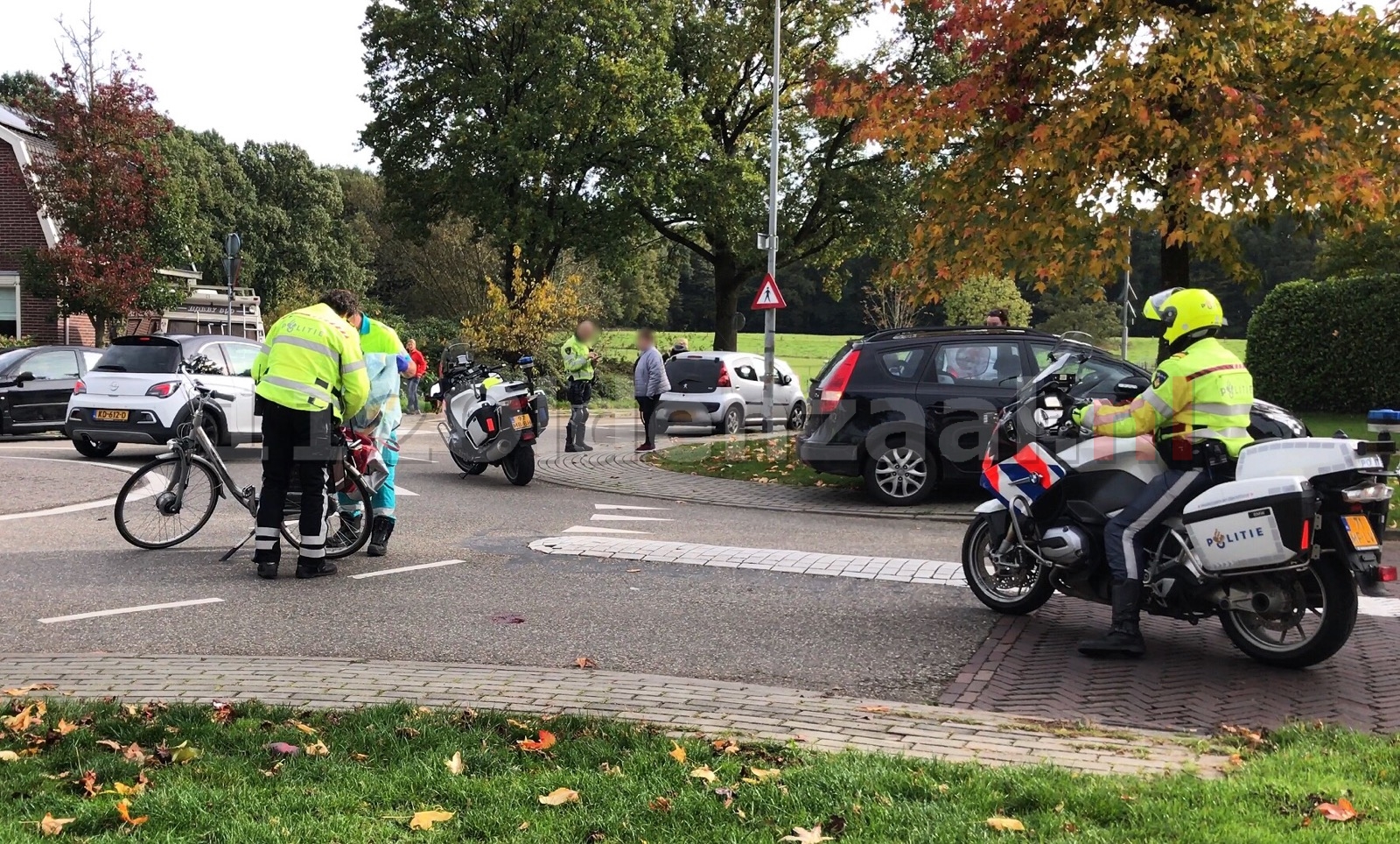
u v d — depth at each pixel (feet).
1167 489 19.79
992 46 43.01
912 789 12.71
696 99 120.06
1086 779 13.03
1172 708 17.37
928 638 21.39
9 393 60.59
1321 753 14.15
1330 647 18.76
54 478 43.09
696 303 257.96
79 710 15.42
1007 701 17.63
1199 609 19.84
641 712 15.89
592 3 113.29
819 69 47.85
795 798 12.34
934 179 46.11
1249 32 39.81
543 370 108.37
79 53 91.15
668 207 122.11
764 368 75.10
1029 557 22.35
